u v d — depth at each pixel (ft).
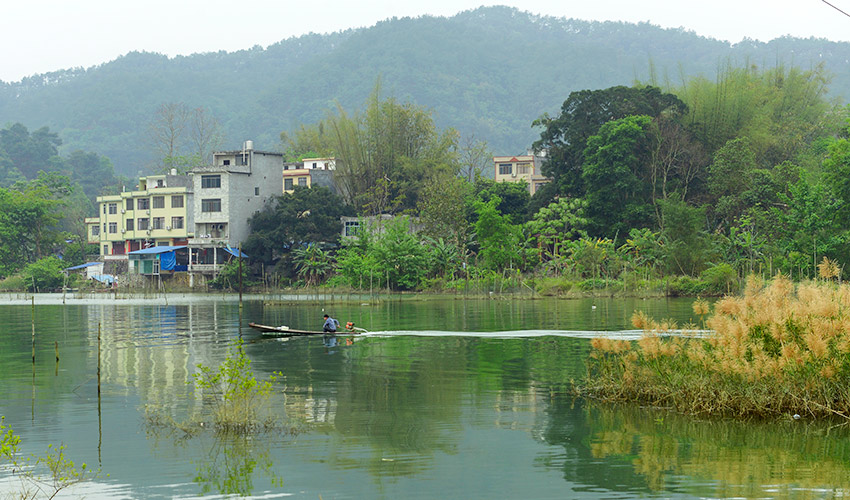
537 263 248.52
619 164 246.27
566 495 40.52
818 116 307.78
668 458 46.39
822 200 194.70
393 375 75.05
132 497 40.88
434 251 244.83
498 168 375.66
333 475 43.96
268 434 52.90
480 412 58.59
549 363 81.92
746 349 57.67
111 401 64.13
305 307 176.04
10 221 347.36
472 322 129.59
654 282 202.18
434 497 40.45
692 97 282.36
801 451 47.39
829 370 53.83
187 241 316.19
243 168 296.30
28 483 43.21
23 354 94.22
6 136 599.16
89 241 387.96
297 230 275.18
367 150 335.47
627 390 62.54
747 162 245.24
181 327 129.18
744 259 205.46
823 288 61.11
